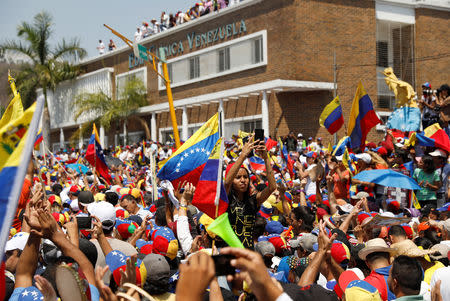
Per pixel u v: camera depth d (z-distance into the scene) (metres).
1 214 2.01
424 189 10.39
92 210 5.44
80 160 21.16
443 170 10.66
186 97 36.81
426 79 33.19
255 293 1.98
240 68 32.16
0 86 33.88
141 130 42.19
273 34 30.17
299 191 10.48
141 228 6.07
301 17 29.34
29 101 45.09
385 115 31.52
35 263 3.48
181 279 1.93
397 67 32.97
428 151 11.54
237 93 31.09
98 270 2.82
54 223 3.43
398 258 3.95
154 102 40.09
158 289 3.69
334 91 28.88
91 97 41.94
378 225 5.95
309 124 29.72
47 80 43.78
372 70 31.31
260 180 10.66
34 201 3.46
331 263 4.49
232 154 13.62
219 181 4.13
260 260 1.97
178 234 5.28
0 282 2.98
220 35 33.84
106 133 45.78
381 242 4.42
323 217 7.74
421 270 3.88
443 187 10.68
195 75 36.12
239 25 32.38
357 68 30.81
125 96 40.25
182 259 5.83
